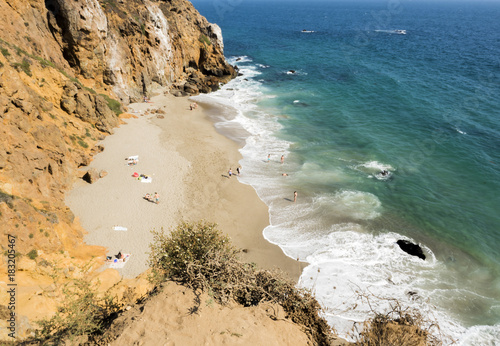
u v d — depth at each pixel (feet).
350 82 241.55
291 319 28.32
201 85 214.90
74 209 92.89
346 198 107.45
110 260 77.15
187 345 23.15
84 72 153.69
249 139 149.79
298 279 75.66
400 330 27.37
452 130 159.22
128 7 178.60
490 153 137.59
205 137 149.18
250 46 392.68
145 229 89.25
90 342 24.98
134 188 106.22
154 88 196.65
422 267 80.94
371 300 69.62
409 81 242.17
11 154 75.41
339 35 490.90
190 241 32.71
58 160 97.25
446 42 427.74
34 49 127.13
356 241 88.94
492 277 78.64
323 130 160.25
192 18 233.96
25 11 125.29
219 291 28.12
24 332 33.42
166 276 30.07
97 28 150.51
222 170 123.03
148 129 150.10
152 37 189.16
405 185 115.03
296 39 448.24
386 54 346.13
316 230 93.45
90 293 30.48
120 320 26.12
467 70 275.18
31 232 63.36
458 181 118.32
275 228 94.27
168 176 115.65
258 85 234.79
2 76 85.15
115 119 145.79
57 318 27.04
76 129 122.83
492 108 188.55
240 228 93.81
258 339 24.48
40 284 51.80
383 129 160.97
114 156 123.24
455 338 62.59
